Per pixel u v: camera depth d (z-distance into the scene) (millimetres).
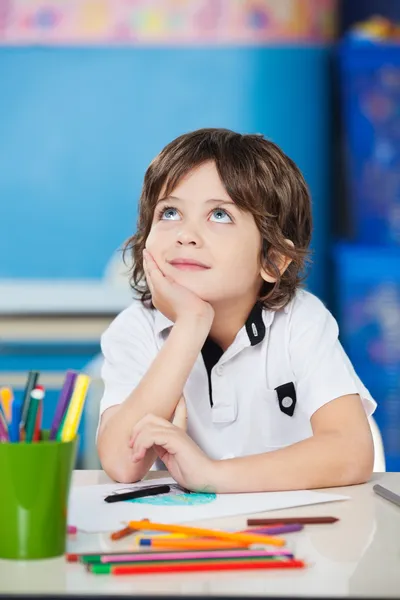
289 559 856
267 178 1459
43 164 4469
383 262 4238
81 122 4465
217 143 1435
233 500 1146
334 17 4508
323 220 4508
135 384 1521
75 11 4438
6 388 957
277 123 4496
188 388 1535
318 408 1418
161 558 846
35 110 4449
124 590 777
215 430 1535
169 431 1241
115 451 1307
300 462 1246
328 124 4508
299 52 4480
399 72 4266
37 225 4477
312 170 4504
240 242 1405
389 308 4262
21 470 869
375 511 1092
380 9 4680
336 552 901
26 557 873
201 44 4477
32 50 4438
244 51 4480
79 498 1152
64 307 4230
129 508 1092
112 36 4453
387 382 4273
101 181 4480
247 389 1521
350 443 1311
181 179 1409
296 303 1554
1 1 4406
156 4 4457
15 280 4480
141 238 1539
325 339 1503
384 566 853
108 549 909
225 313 1488
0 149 4457
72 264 4488
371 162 4344
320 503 1140
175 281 1407
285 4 4469
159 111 4480
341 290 4277
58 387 3984
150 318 1596
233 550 886
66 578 815
